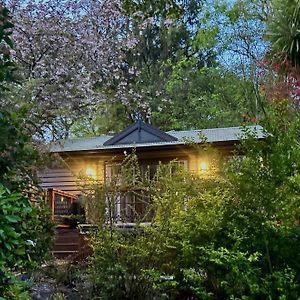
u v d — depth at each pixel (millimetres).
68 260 4742
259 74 12406
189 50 18797
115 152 10070
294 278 3148
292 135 3387
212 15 16969
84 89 12766
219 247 3389
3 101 3645
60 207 8914
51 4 12453
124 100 15250
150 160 10047
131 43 14523
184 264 3693
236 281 3180
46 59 12234
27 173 3238
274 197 3232
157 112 17188
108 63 14000
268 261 3199
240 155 4023
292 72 6895
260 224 3260
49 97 11758
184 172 4008
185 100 17750
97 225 4062
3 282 2119
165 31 18484
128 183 4199
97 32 13383
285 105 3609
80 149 10180
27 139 3059
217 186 3709
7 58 3006
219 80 17328
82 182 5719
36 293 3590
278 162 3262
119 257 3844
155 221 3932
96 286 3828
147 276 3760
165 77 18266
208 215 3523
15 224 2439
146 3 5113
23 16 11938
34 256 3592
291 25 6930
